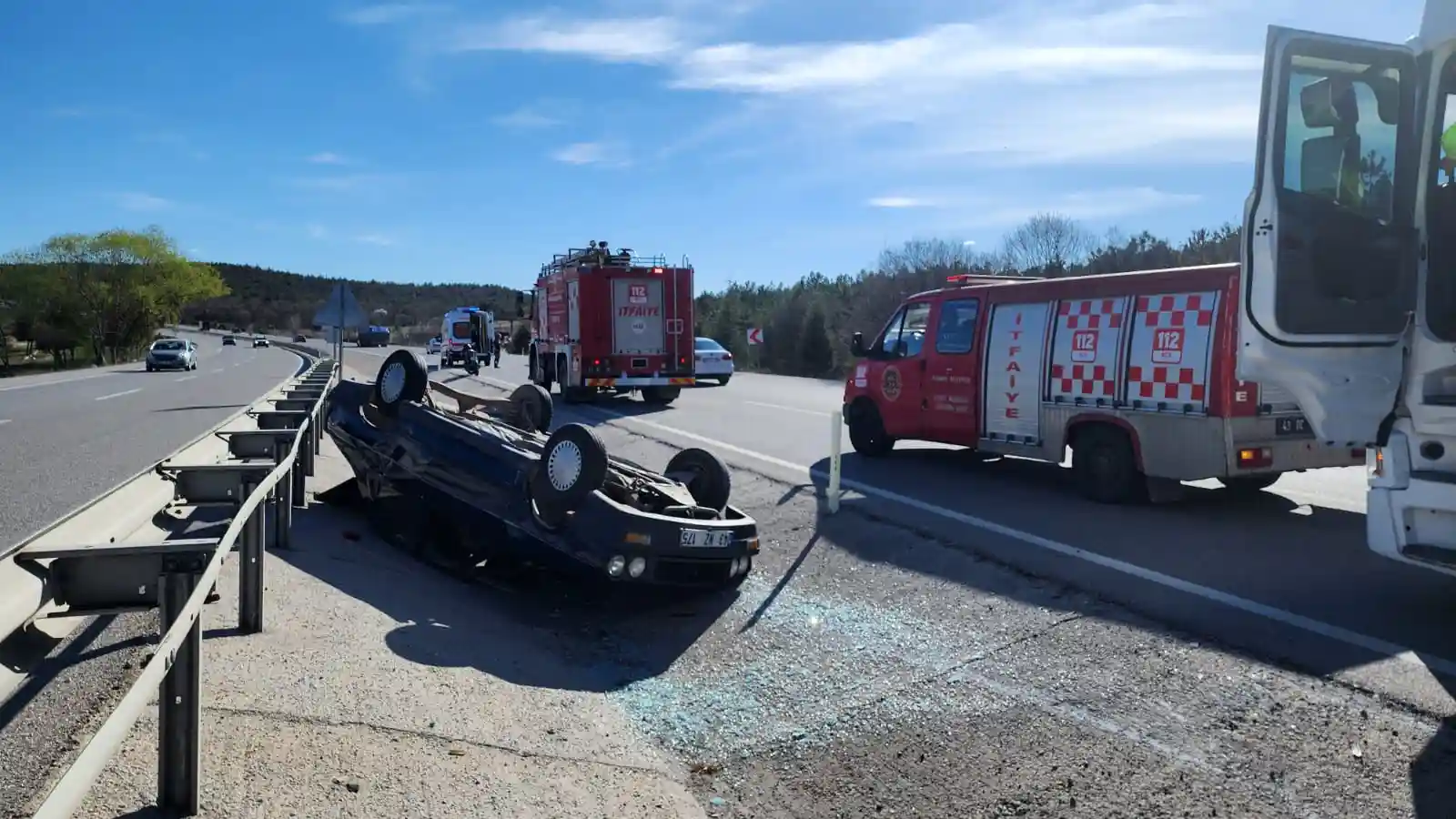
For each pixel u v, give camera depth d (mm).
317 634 5691
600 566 6746
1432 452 5531
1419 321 5559
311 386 14727
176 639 3068
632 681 5680
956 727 4801
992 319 11070
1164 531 8461
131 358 88812
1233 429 8750
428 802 3816
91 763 2379
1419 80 5613
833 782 4344
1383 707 4770
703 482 8031
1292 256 5582
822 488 10711
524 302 27344
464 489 7828
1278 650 5547
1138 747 4492
